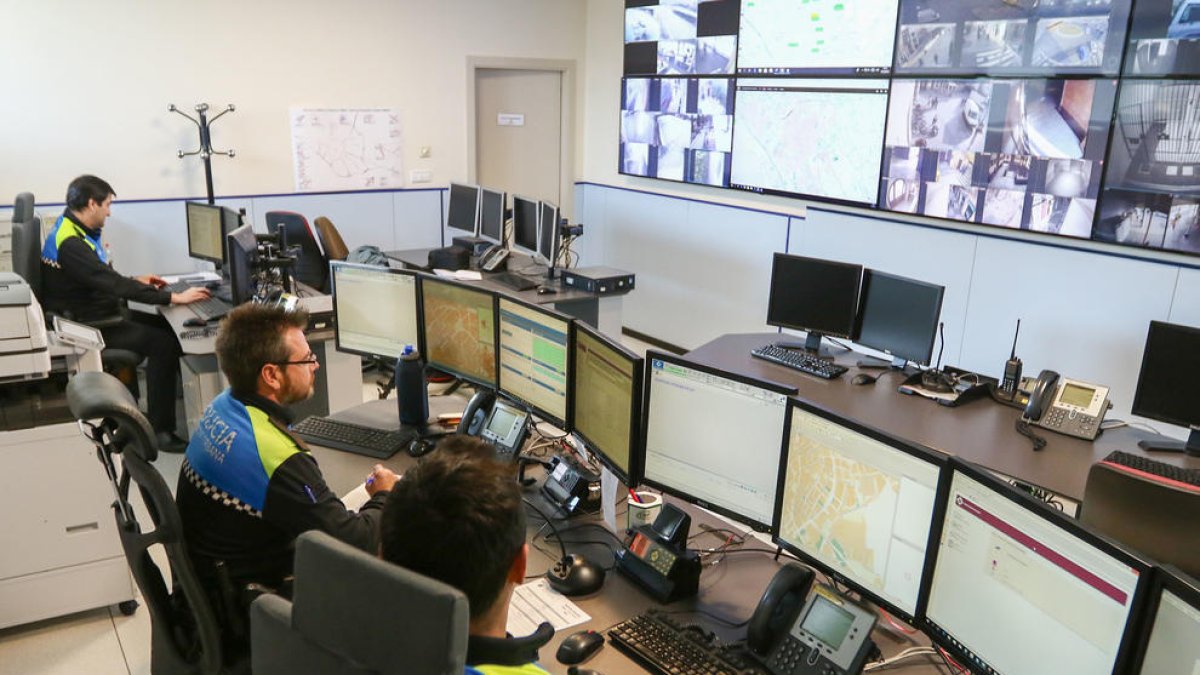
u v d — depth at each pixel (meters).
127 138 5.41
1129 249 3.90
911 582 1.53
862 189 4.96
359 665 0.93
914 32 4.54
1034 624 1.30
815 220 5.20
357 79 6.12
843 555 1.65
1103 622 1.19
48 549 2.72
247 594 1.84
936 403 3.37
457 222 5.92
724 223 5.83
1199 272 3.61
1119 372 3.93
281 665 1.05
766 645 1.63
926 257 4.64
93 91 5.25
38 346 2.58
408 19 6.21
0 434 2.56
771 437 1.79
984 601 1.39
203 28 5.50
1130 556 1.14
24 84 5.06
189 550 1.87
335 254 5.44
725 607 1.83
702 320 6.14
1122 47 3.76
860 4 4.77
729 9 5.51
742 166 5.65
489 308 2.58
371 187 6.35
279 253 4.07
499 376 2.62
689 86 5.93
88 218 4.13
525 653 1.08
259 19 5.68
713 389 1.86
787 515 1.75
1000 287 4.32
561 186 7.23
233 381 1.92
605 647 1.68
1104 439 3.05
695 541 2.11
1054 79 4.02
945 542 1.45
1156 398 2.98
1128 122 3.79
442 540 1.01
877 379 3.64
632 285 5.01
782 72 5.25
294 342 1.97
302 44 5.87
